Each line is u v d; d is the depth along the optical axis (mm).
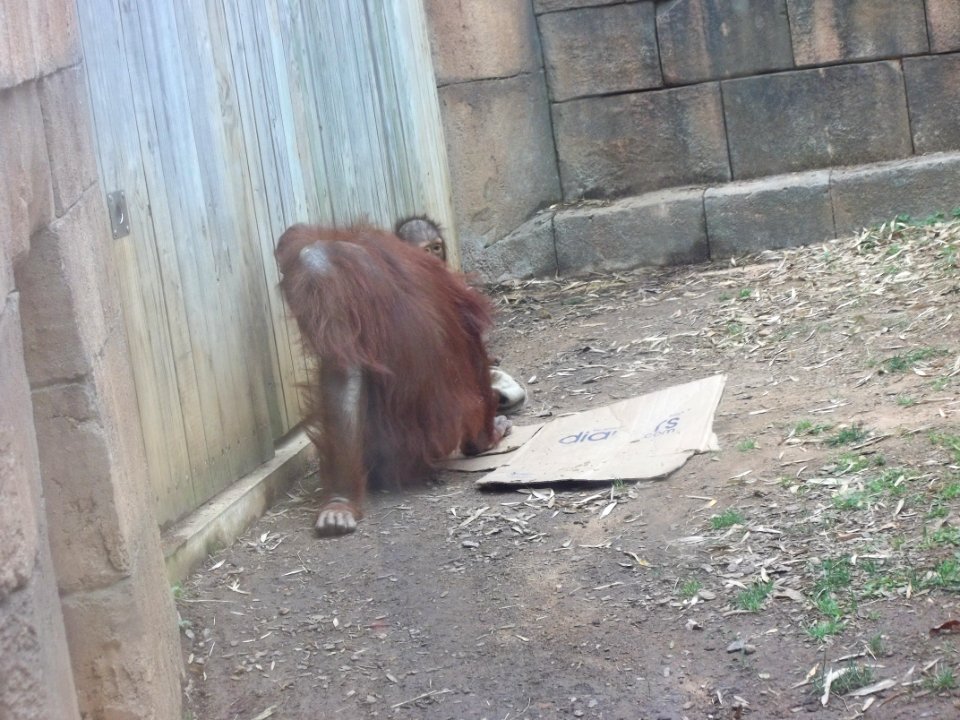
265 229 5098
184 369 4625
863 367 5242
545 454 4949
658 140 7254
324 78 5574
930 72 6926
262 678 4004
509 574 4285
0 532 2369
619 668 3922
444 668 3965
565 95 7289
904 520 4203
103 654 3732
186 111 4723
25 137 3232
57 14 3678
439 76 7195
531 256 7242
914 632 3865
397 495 4793
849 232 6875
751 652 3908
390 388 4738
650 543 4344
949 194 6766
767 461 4629
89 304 3744
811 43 7016
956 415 4664
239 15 5023
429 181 6816
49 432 3680
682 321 6172
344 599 4246
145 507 3971
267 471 4922
